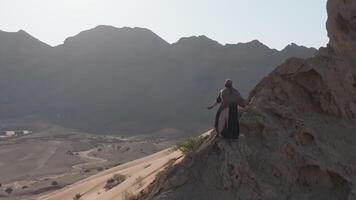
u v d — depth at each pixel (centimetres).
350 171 1311
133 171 3300
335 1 1731
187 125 15788
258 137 1407
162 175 1436
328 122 1458
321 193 1289
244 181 1313
